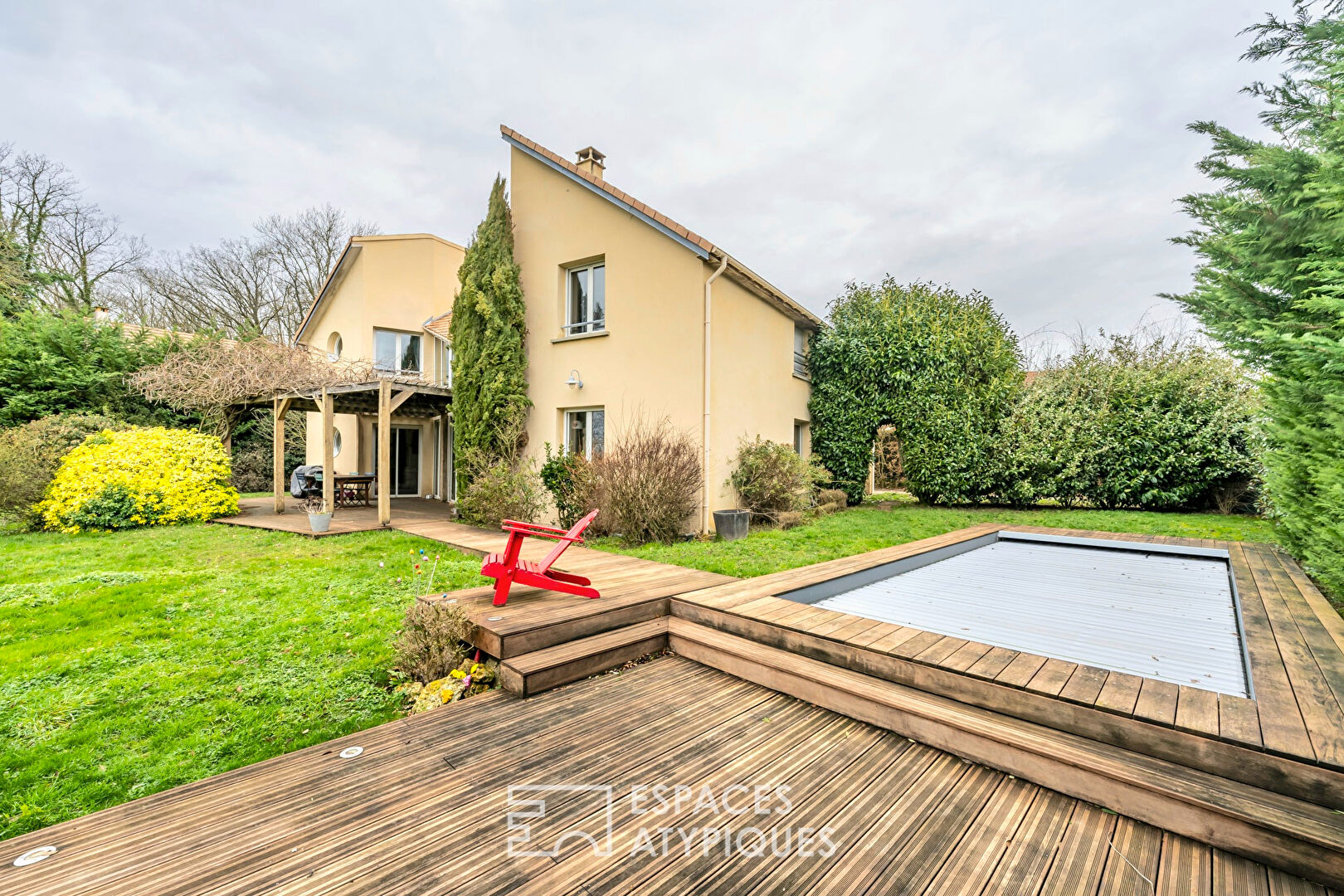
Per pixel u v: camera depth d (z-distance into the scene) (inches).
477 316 435.8
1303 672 111.3
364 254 619.2
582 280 425.1
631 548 318.3
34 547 328.5
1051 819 85.8
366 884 72.7
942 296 546.3
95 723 123.5
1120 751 93.4
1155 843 80.3
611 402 399.2
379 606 207.0
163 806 89.7
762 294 435.5
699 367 361.7
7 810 94.4
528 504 394.6
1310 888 71.4
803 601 183.2
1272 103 165.6
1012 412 489.4
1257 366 192.7
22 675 146.2
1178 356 453.7
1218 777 85.5
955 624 158.6
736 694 133.1
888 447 756.0
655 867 75.7
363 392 459.5
